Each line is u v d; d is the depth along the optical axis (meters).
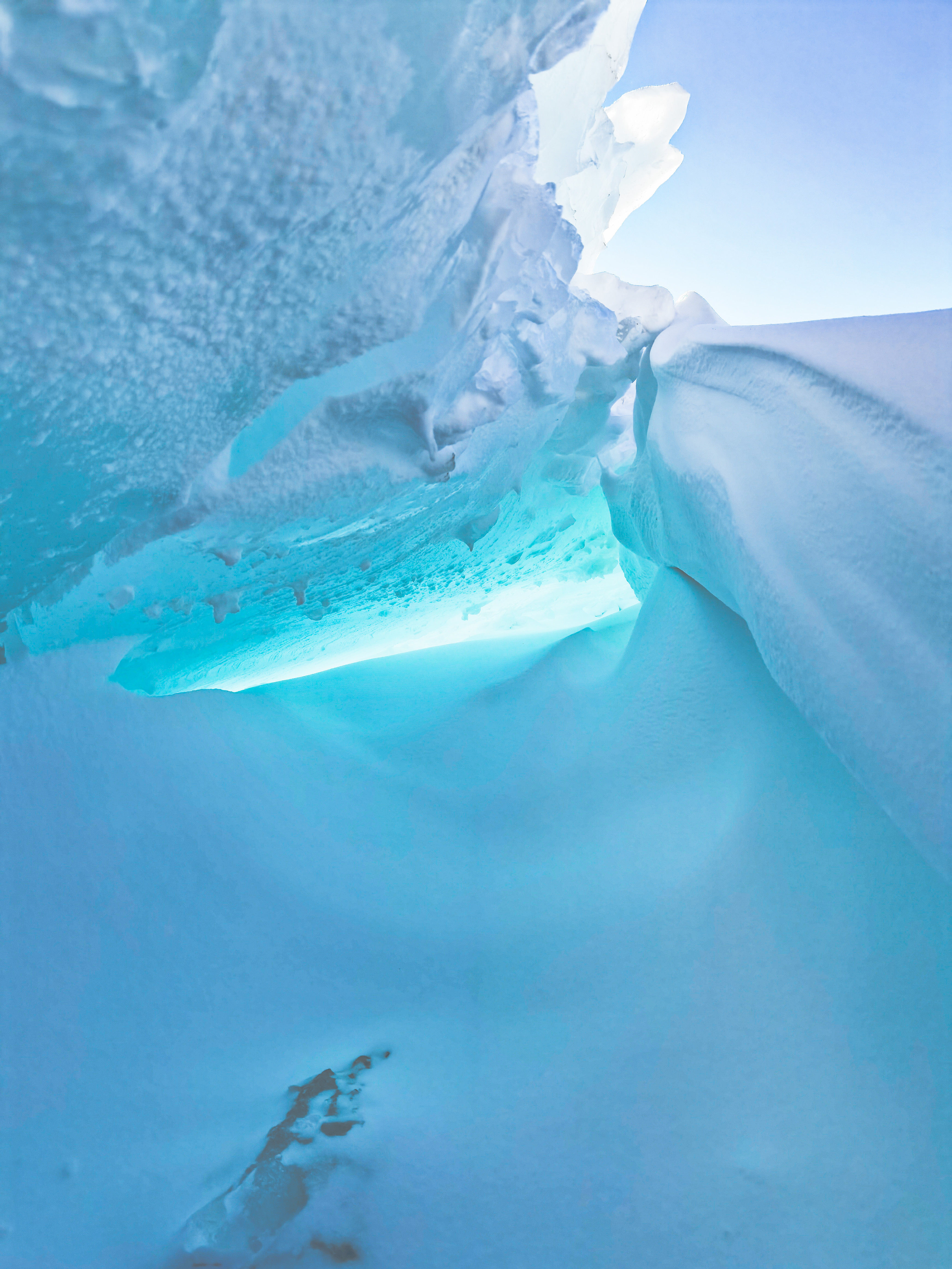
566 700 2.64
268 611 2.64
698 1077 1.33
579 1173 1.20
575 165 2.34
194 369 1.14
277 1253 1.11
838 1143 1.19
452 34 0.90
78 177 0.79
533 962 1.65
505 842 2.08
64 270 0.90
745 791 1.84
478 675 3.10
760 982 1.45
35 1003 1.38
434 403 1.60
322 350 1.25
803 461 1.45
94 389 1.07
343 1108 1.31
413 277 1.26
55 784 1.70
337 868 1.92
